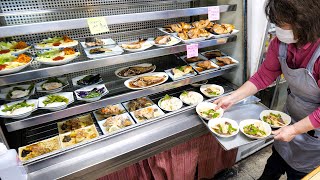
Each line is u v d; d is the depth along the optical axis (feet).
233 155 7.70
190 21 7.63
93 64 4.75
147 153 5.23
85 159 4.66
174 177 6.46
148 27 6.96
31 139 5.27
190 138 5.82
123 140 5.12
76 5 5.70
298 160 5.50
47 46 4.96
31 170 4.38
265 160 8.42
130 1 6.33
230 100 5.75
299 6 3.21
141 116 5.76
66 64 4.50
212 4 6.92
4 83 4.01
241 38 6.44
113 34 6.36
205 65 6.61
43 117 4.61
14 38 5.33
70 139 5.11
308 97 4.76
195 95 6.56
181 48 5.69
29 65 4.49
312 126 4.29
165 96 6.50
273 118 5.58
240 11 6.21
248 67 6.56
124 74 6.27
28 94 5.00
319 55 3.99
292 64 4.64
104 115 5.92
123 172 5.67
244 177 7.80
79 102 5.17
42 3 5.32
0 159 3.68
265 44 6.51
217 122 5.57
